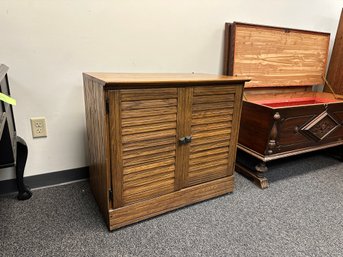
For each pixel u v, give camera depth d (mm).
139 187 1095
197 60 1594
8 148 912
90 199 1299
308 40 1871
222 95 1181
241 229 1123
